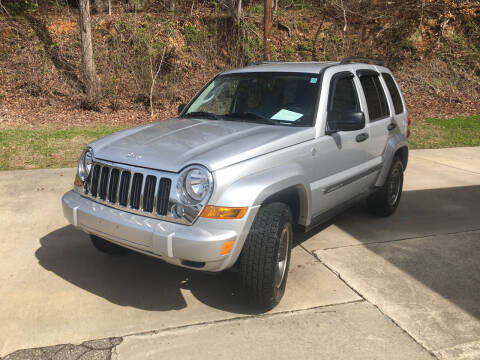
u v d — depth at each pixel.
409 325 3.24
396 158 5.49
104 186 3.45
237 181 3.09
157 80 16.45
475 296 3.67
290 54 18.92
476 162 8.79
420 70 19.25
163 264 4.24
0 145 9.66
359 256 4.40
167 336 3.07
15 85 15.71
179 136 3.65
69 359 2.82
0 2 17.12
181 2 19.44
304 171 3.64
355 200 4.80
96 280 3.90
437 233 5.05
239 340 3.04
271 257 3.14
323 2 20.55
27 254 4.41
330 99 4.18
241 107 4.32
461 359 2.86
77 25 18.06
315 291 3.71
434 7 19.83
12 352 2.88
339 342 3.03
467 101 17.72
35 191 6.46
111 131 11.86
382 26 19.78
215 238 2.92
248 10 19.91
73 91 15.73
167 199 3.07
